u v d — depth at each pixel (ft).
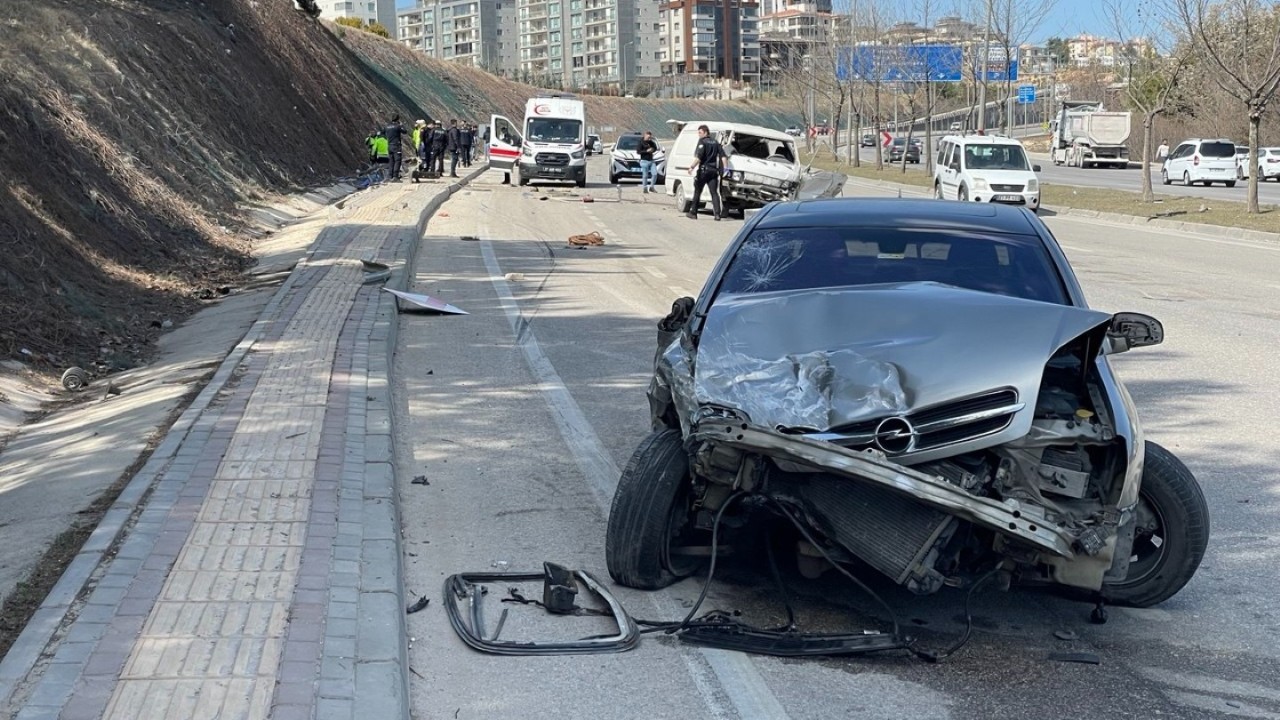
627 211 104.73
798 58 302.86
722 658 16.37
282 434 25.55
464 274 59.52
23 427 29.37
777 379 17.17
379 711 13.42
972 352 16.93
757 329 18.53
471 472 25.44
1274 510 22.98
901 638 16.65
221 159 87.30
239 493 21.36
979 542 16.21
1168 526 17.81
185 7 118.21
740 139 104.22
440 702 14.96
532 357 38.40
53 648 14.78
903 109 318.45
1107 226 99.19
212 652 14.76
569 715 14.66
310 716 13.21
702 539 18.90
